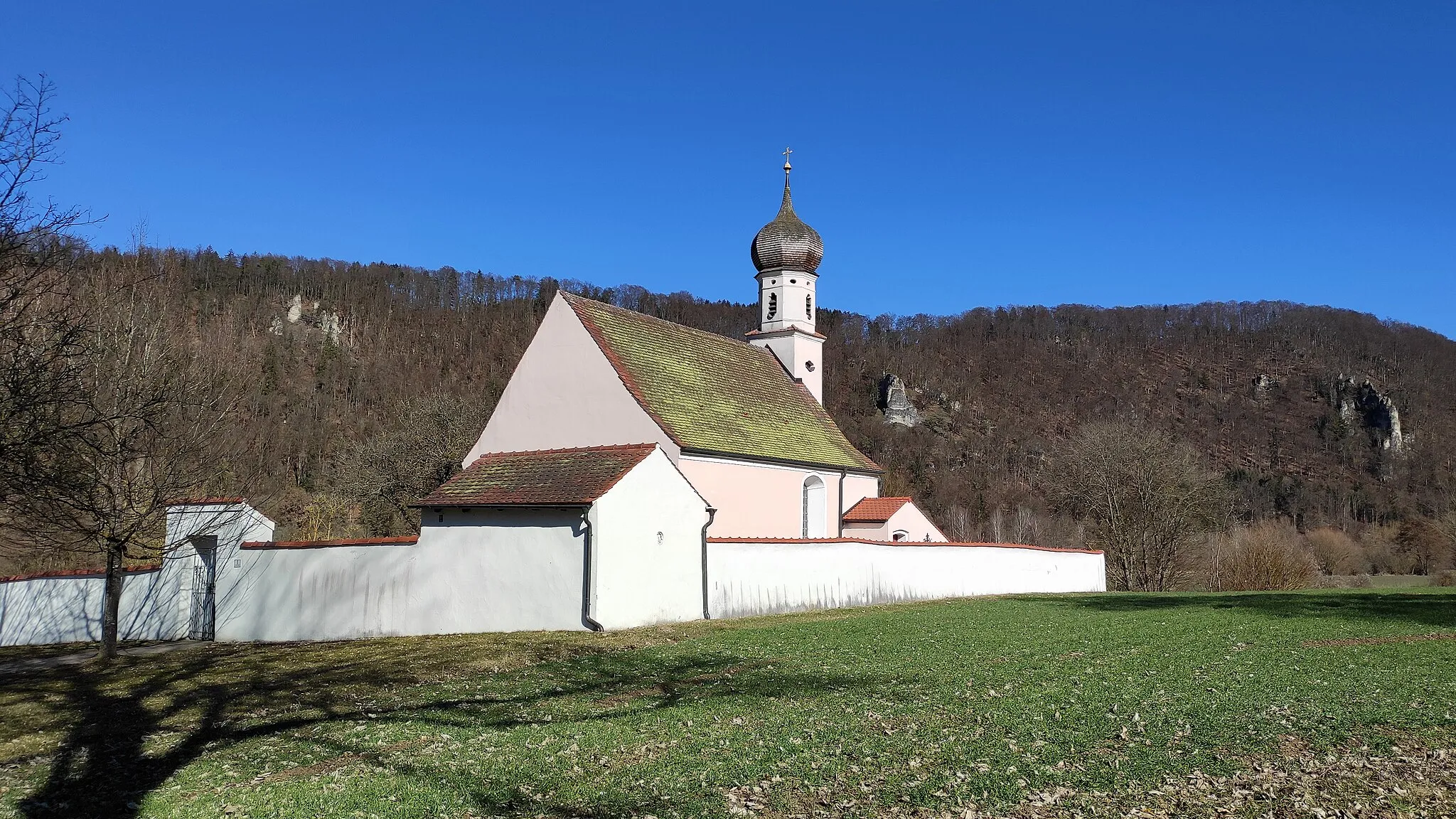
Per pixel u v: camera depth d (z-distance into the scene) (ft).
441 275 466.29
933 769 31.96
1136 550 181.88
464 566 77.71
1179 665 52.95
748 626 76.18
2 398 48.91
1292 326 457.68
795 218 152.87
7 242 48.32
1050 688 45.50
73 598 88.84
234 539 84.99
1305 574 166.61
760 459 112.27
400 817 28.71
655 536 78.54
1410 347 412.77
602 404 102.68
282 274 414.82
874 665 54.90
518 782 31.73
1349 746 34.37
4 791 34.14
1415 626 71.87
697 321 464.24
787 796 29.66
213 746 39.45
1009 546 125.90
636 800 29.55
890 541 105.81
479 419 187.32
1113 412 400.67
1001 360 462.19
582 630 72.59
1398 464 317.63
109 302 75.61
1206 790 29.66
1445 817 27.53
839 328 492.95
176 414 80.12
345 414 276.21
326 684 53.78
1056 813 27.78
